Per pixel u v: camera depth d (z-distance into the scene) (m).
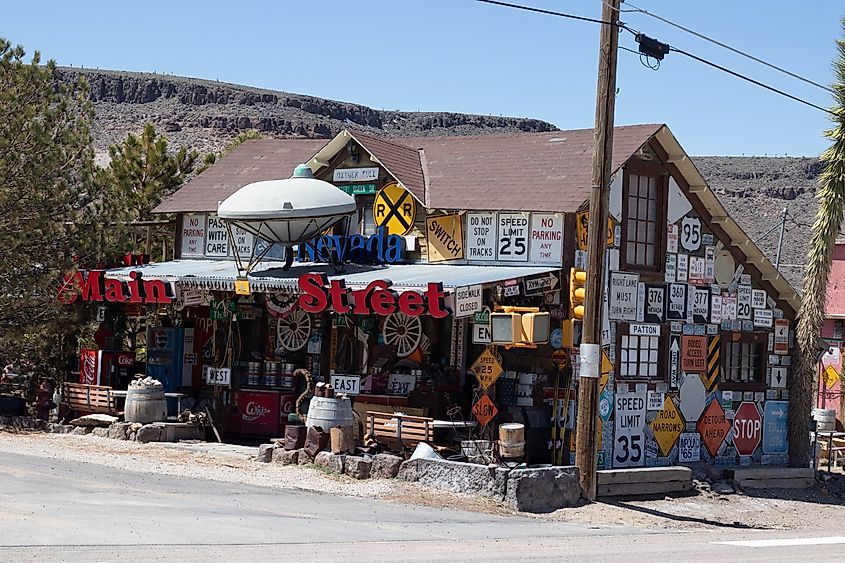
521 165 23.30
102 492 15.61
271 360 24.38
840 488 24.64
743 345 25.19
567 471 18.52
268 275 22.61
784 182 119.50
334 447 19.39
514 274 20.52
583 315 19.02
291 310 23.02
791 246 79.38
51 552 11.07
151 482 17.08
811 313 25.58
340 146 23.97
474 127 181.25
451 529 14.88
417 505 16.88
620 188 22.16
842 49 25.91
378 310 19.78
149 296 22.98
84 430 23.05
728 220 24.05
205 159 36.91
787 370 26.02
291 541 12.77
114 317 25.86
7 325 25.38
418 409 21.38
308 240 22.72
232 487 17.22
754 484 23.44
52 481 16.28
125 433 22.39
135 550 11.45
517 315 19.45
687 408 23.67
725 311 24.52
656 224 23.12
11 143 25.06
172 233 29.44
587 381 18.80
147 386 22.89
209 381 23.59
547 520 16.92
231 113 151.50
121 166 34.78
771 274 25.19
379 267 22.67
